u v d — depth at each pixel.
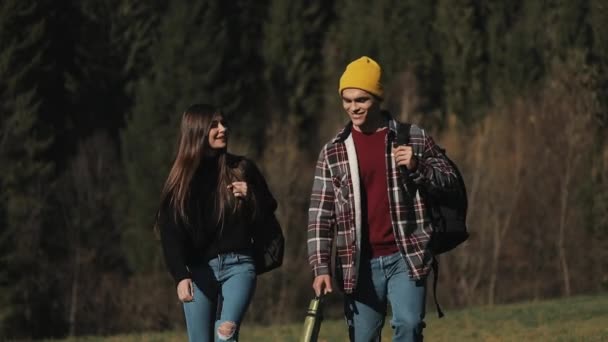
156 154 71.12
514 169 65.88
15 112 68.81
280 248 10.42
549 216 65.06
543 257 65.06
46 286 65.00
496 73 76.00
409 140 9.80
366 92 9.70
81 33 77.88
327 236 9.97
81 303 65.44
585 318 22.95
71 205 67.44
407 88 77.06
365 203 9.84
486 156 66.88
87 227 67.12
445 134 72.00
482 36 77.38
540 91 72.25
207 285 10.21
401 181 9.75
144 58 78.62
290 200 65.56
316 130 81.12
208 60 76.38
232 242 10.16
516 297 64.75
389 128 9.86
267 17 84.44
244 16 82.81
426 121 76.50
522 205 65.50
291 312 61.84
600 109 66.81
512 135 67.44
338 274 9.91
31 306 64.62
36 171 67.06
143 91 74.00
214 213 10.15
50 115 74.75
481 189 65.62
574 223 64.69
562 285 64.62
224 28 77.62
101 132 73.75
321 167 10.00
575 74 67.56
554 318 23.28
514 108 70.19
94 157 70.31
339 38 83.50
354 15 83.31
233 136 75.56
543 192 65.44
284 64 82.81
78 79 77.38
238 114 78.88
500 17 76.81
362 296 9.95
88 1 77.94
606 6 68.56
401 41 80.06
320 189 9.98
